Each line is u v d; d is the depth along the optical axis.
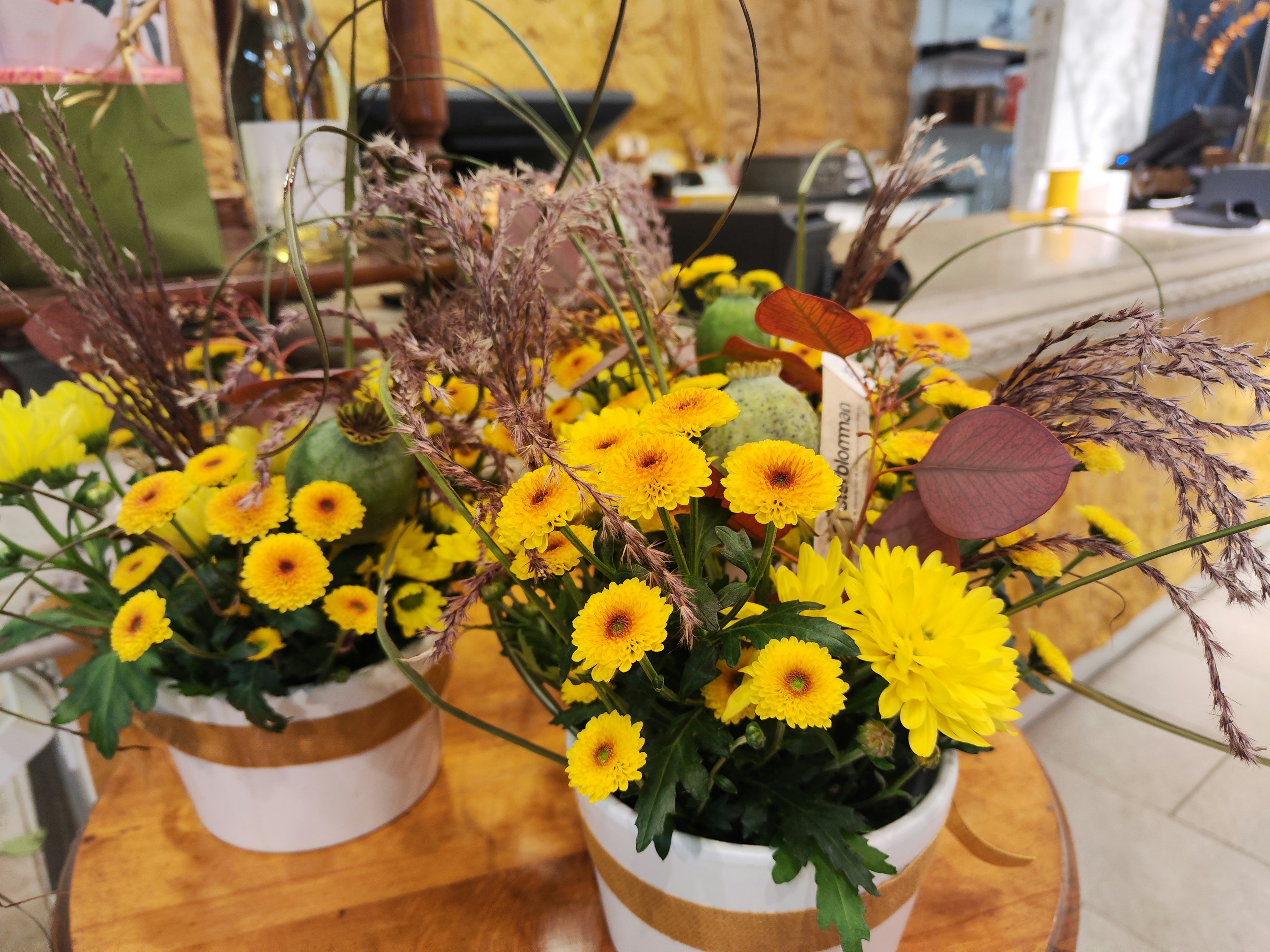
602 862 0.34
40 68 0.51
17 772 0.64
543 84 1.49
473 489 0.31
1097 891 0.99
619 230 0.35
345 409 0.36
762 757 0.31
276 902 0.41
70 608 0.40
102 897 0.42
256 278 0.58
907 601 0.28
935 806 0.31
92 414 0.40
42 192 0.50
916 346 0.38
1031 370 0.31
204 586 0.37
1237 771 1.14
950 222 1.61
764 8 1.86
